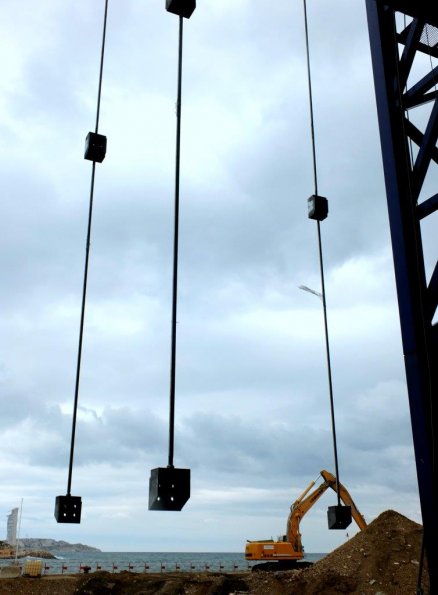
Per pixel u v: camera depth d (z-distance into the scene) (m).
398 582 19.00
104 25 8.37
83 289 7.45
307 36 9.97
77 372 7.14
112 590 25.55
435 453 7.37
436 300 8.02
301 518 31.58
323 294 8.67
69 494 6.48
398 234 8.36
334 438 8.09
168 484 4.14
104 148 7.63
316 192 8.94
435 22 8.84
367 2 9.57
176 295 4.56
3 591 24.62
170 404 4.33
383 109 8.98
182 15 5.24
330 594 19.36
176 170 4.80
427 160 8.55
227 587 23.22
